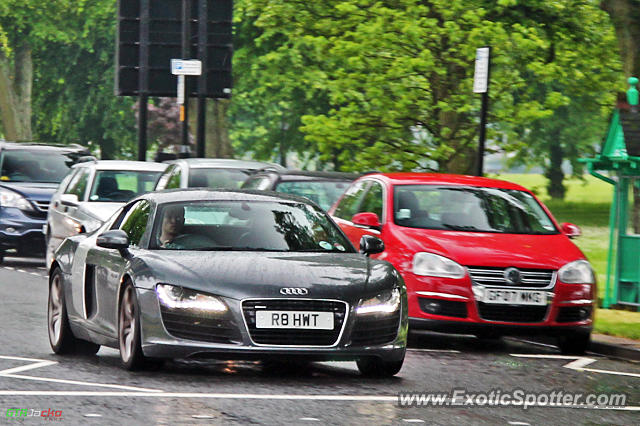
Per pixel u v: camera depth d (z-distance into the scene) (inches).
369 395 820.0
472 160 2319.1
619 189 1577.3
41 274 1996.8
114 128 5467.5
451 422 721.0
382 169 2208.4
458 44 2156.7
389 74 2149.4
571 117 4950.8
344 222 1343.5
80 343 1036.5
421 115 2231.8
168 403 754.2
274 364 968.9
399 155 2192.4
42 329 1209.4
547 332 1149.1
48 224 1972.2
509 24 2571.4
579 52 2632.9
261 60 4013.3
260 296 848.3
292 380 880.3
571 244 1218.0
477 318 1136.8
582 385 927.0
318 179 1558.8
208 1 2518.5
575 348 1181.7
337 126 2204.7
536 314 1149.1
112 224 1032.2
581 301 1162.6
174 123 5536.4
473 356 1107.9
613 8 1974.7
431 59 2133.4
